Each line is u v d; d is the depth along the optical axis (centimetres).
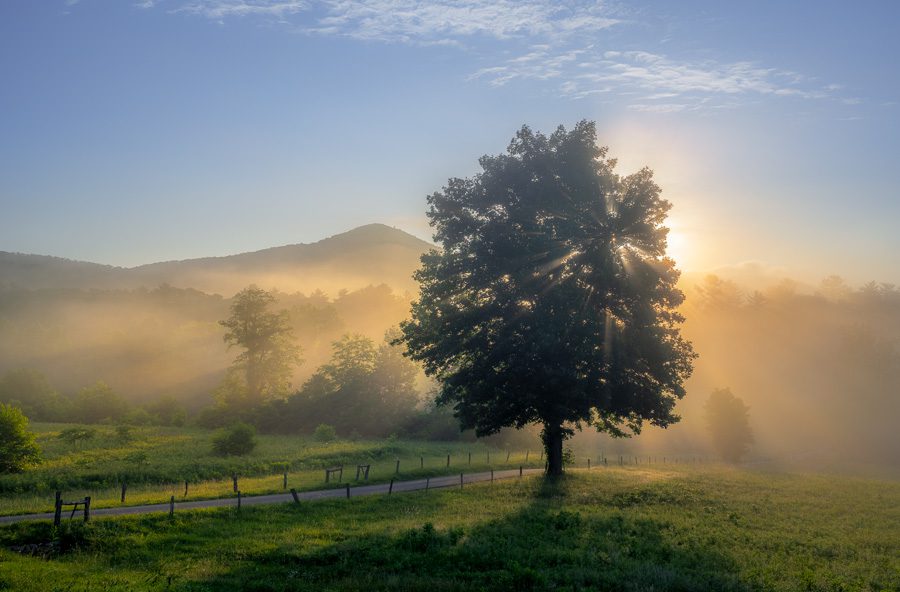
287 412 9012
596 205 3594
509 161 3753
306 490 3412
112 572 1761
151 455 5188
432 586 1524
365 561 1811
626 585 1518
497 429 3878
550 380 3297
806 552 1961
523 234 3609
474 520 2445
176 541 2147
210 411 9062
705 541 2078
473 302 3878
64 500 3100
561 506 2811
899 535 2303
